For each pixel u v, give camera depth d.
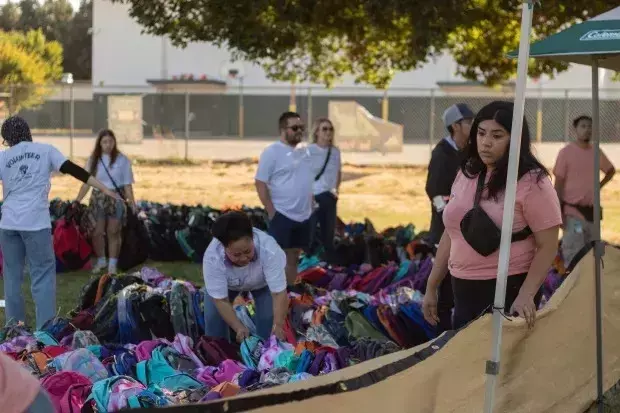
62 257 10.98
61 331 6.55
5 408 2.51
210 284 6.12
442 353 4.16
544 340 5.10
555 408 5.30
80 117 43.56
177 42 12.75
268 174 8.84
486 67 15.16
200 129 42.88
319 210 10.42
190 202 19.11
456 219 4.84
